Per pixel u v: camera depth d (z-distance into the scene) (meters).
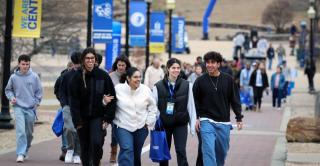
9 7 37.69
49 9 56.94
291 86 77.00
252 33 111.00
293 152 30.77
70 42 63.31
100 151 21.78
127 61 26.19
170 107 22.12
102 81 21.64
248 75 61.06
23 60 27.52
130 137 21.64
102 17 46.03
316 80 100.00
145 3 63.38
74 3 58.59
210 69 21.70
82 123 21.69
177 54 132.62
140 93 21.81
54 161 27.53
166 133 22.47
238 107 21.88
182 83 22.36
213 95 21.64
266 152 32.16
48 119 45.72
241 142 36.59
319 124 33.62
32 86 27.70
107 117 21.59
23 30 37.50
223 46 153.75
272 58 116.12
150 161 28.16
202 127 21.64
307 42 147.50
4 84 37.75
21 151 27.25
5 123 37.81
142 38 62.97
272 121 50.66
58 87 28.17
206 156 21.36
